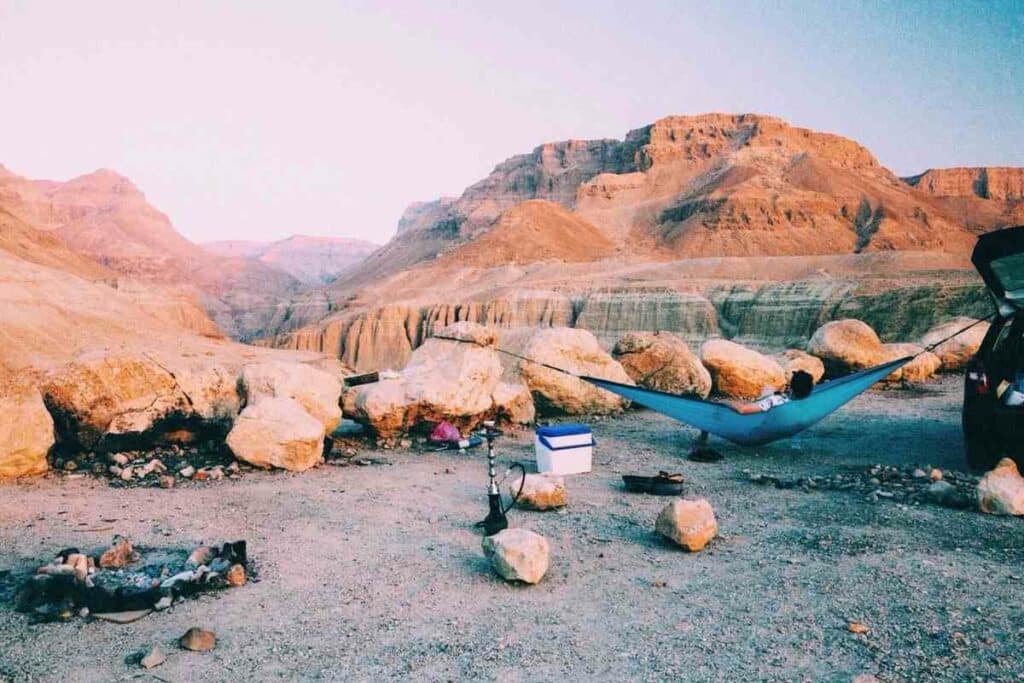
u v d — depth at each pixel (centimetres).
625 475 1017
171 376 1217
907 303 7700
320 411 1275
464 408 1352
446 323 14088
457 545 760
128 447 1171
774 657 507
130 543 738
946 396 1708
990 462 1001
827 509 865
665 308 10981
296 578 668
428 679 487
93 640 542
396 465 1150
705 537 736
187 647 529
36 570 656
